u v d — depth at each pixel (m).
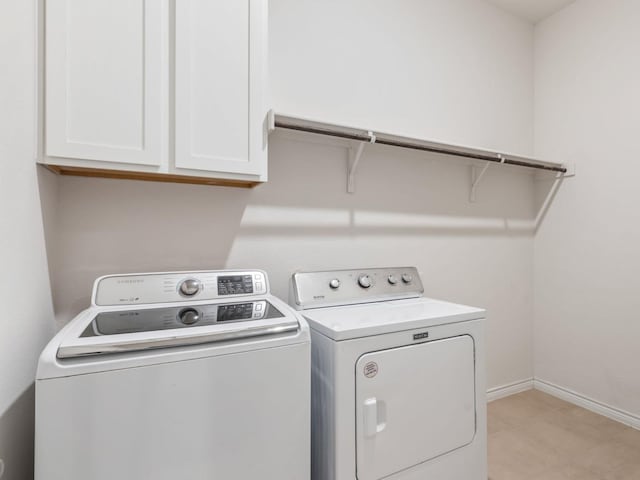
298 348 1.07
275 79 1.77
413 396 1.30
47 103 1.06
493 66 2.55
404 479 1.27
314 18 1.88
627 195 2.20
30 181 1.00
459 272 2.41
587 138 2.42
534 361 2.76
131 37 1.16
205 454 0.93
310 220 1.87
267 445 1.01
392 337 1.27
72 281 1.37
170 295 1.25
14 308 0.89
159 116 1.20
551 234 2.65
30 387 1.01
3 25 0.83
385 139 1.80
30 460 1.01
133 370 0.86
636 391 2.15
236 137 1.33
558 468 1.77
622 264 2.22
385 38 2.10
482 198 2.52
